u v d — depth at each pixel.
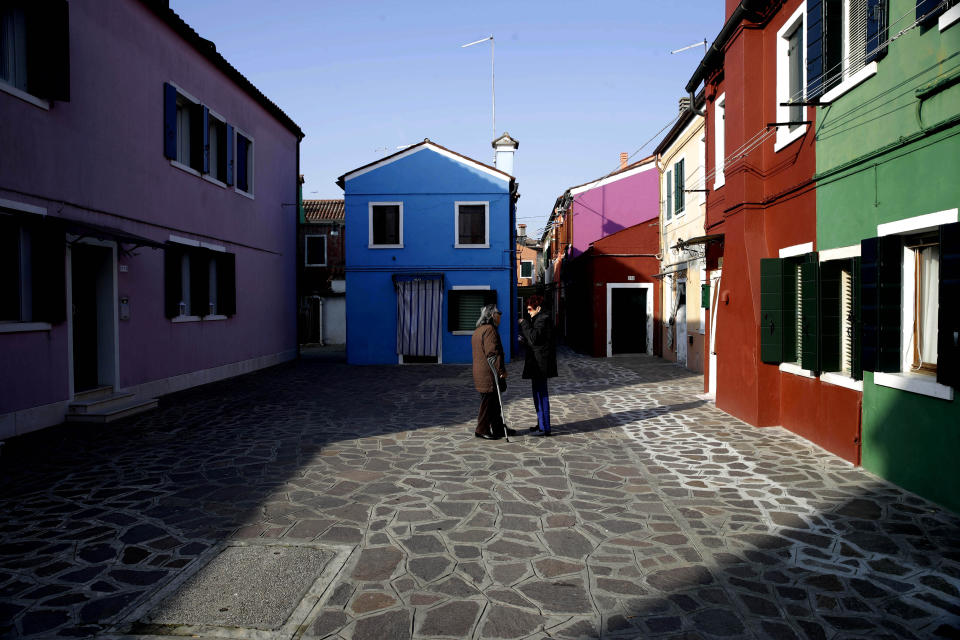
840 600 3.23
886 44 5.00
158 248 9.77
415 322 17.88
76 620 3.00
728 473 5.70
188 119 12.07
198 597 3.24
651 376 13.94
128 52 9.69
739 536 4.13
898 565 3.64
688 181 14.58
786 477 5.55
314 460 6.21
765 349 7.66
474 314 18.08
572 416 8.89
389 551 3.87
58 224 7.88
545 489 5.21
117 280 9.45
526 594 3.30
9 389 7.25
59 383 8.12
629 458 6.30
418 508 4.71
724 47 8.91
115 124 9.34
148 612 3.08
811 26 6.52
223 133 13.43
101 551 3.86
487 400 7.21
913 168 4.89
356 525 4.34
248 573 3.54
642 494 5.07
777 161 7.67
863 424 5.78
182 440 7.15
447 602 3.21
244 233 14.62
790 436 7.27
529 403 10.17
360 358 17.92
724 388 9.02
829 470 5.76
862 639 2.86
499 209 17.97
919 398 4.88
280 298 17.31
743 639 2.87
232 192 13.90
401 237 17.95
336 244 27.64
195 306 12.07
